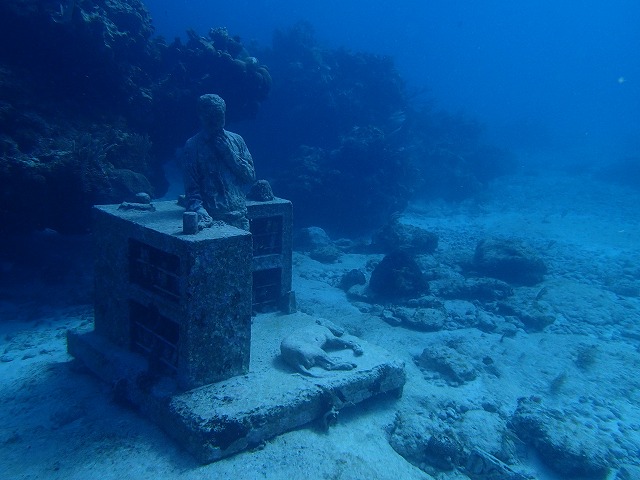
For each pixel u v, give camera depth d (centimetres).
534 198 2708
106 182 1108
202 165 700
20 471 490
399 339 952
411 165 2328
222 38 1655
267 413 536
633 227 2120
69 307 990
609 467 600
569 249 1788
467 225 2158
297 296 1155
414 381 776
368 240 1859
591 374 854
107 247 671
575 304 1196
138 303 645
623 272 1495
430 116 3128
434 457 588
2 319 916
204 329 551
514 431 659
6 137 1009
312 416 587
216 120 686
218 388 569
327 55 2611
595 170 3597
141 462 502
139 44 1443
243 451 525
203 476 483
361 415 648
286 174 1923
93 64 1259
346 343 711
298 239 1664
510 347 942
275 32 2770
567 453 594
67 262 1165
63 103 1215
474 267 1448
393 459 560
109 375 644
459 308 1144
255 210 823
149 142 1356
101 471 490
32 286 1059
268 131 2434
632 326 1088
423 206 2430
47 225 1091
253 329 786
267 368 636
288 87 2433
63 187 1051
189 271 520
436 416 678
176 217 655
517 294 1257
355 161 1939
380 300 1168
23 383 676
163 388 566
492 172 3150
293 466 509
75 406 613
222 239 541
